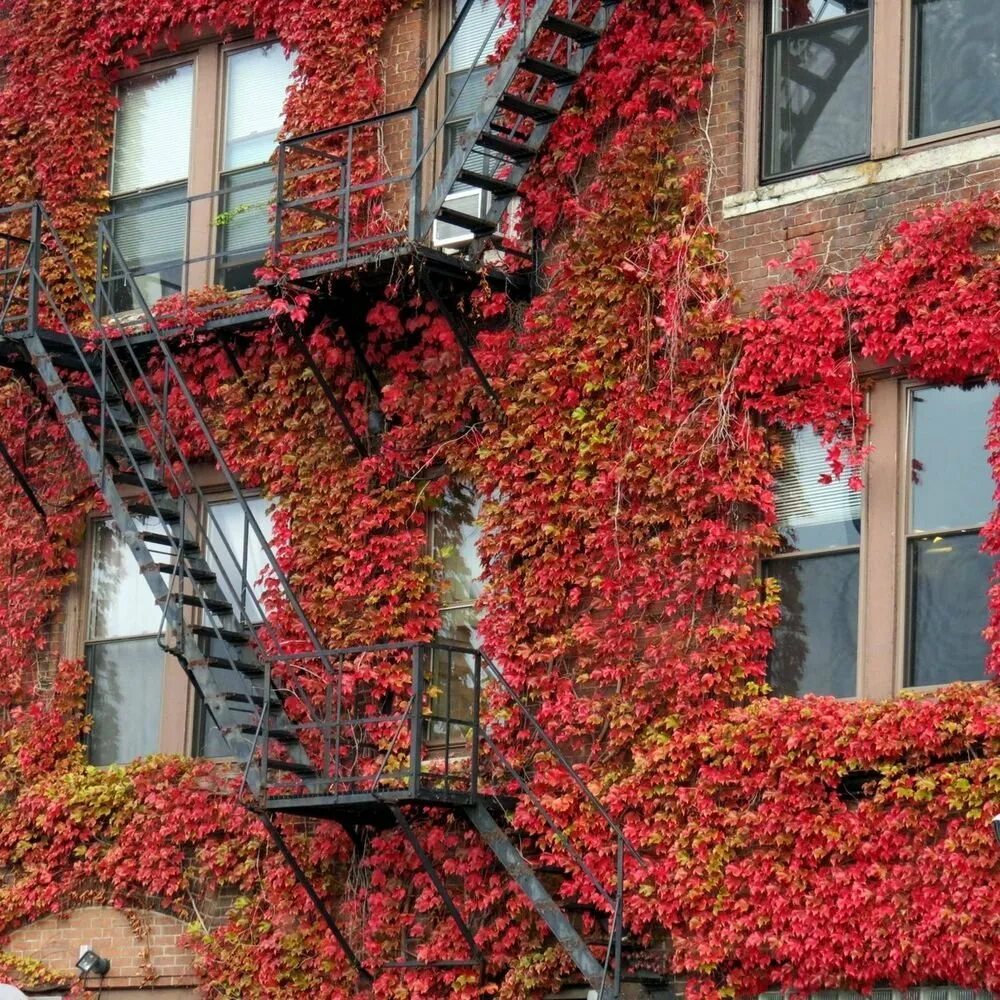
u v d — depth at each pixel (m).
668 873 15.84
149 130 21.31
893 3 16.66
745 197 16.92
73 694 20.03
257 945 18.03
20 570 20.55
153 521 20.14
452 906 16.45
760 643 16.08
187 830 18.67
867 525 15.91
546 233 17.95
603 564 16.89
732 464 16.39
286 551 18.78
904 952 14.63
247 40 20.73
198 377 19.67
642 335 17.06
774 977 15.22
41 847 19.52
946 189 16.03
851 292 16.05
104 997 18.84
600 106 17.78
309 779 16.92
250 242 20.31
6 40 21.91
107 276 20.89
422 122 18.02
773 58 17.33
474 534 18.11
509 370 17.72
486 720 17.23
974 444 15.69
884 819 14.94
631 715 16.41
